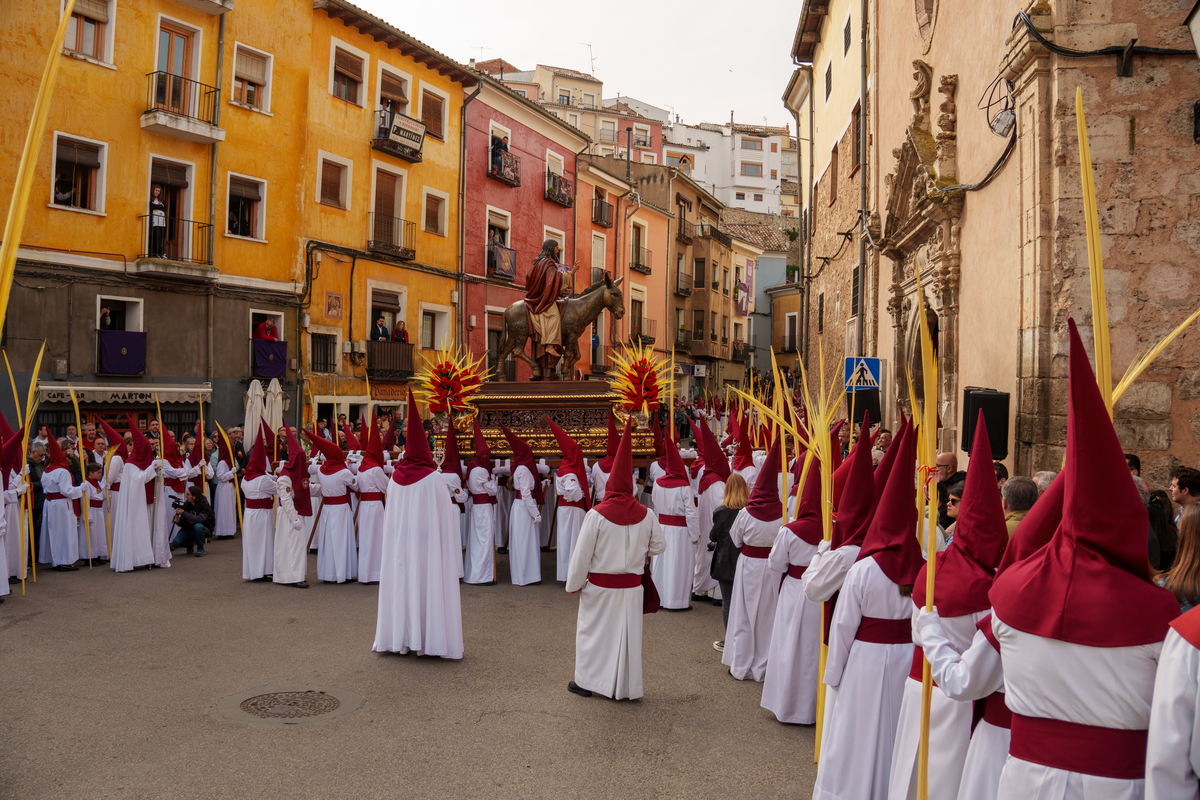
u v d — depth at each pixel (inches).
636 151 2618.1
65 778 197.5
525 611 373.7
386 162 998.4
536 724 236.1
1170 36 324.5
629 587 257.8
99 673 276.1
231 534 584.7
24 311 666.8
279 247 868.6
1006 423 361.4
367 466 433.4
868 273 700.0
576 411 461.4
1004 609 112.1
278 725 232.4
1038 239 341.1
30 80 674.8
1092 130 329.1
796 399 690.8
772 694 245.3
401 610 296.7
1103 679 102.2
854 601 171.0
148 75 748.6
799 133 1184.8
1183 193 323.0
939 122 473.1
